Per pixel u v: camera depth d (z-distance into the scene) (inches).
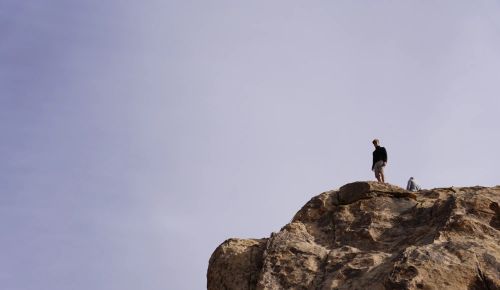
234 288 607.5
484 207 585.6
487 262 515.8
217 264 639.1
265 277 583.2
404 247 584.4
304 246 612.7
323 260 593.0
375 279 538.3
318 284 565.3
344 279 557.9
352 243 612.4
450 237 556.7
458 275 506.6
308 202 685.3
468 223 564.7
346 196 670.5
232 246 651.5
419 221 610.5
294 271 584.7
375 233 613.6
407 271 513.3
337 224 640.4
